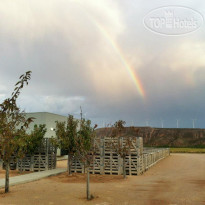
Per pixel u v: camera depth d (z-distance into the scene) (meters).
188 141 139.75
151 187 13.95
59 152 37.03
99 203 10.07
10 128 12.52
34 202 10.27
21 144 13.08
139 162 20.17
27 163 23.12
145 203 9.98
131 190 13.02
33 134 22.00
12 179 16.31
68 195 11.73
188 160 36.50
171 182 15.86
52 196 11.50
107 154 20.72
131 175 19.81
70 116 20.03
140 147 20.78
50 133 34.44
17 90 12.37
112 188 13.71
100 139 20.50
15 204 9.93
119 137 18.83
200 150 74.12
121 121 19.72
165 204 9.75
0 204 9.91
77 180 16.95
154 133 156.00
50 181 16.52
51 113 35.12
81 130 19.30
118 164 19.98
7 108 12.19
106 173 20.31
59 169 22.50
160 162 33.44
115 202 10.22
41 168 22.70
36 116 34.03
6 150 12.27
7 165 12.63
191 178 17.72
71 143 19.06
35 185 14.82
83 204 9.92
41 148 23.06
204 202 10.03
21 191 12.80
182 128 156.38
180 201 10.25
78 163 21.14
